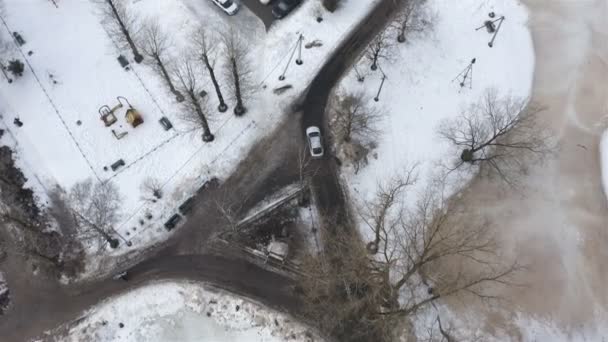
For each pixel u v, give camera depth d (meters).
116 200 58.78
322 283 49.47
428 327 52.16
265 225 57.25
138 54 64.81
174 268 56.00
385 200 52.19
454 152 59.50
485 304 53.19
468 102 61.75
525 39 66.00
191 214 58.41
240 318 53.34
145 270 56.12
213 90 63.19
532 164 59.69
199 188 59.31
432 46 64.94
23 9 68.62
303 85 63.75
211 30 65.94
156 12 67.31
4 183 60.47
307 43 65.75
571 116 62.16
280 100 63.12
